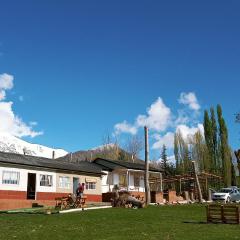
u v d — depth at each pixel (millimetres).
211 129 74562
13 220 26797
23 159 41594
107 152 83438
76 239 18812
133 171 54312
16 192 38656
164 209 35562
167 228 22578
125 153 82375
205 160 74438
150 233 20578
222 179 71875
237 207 25031
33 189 41219
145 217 28359
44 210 34062
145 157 43625
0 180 37469
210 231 21219
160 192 47625
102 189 50875
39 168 41438
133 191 53125
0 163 37625
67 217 28203
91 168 49062
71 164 48281
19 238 19156
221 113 74750
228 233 20438
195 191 56219
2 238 19188
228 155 73000
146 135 43969
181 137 79312
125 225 23891
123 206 38000
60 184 43656
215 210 25688
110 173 52625
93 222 25281
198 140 77562
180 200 51062
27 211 33594
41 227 23016
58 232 21000
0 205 36938
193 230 21672
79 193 37906
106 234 20281
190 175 57688
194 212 32812
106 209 34625
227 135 73875
